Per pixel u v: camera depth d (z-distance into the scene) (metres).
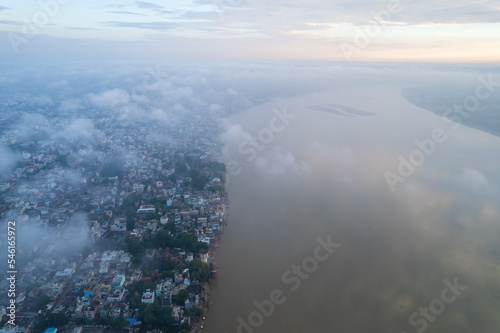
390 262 153.12
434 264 151.50
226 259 158.62
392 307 126.62
